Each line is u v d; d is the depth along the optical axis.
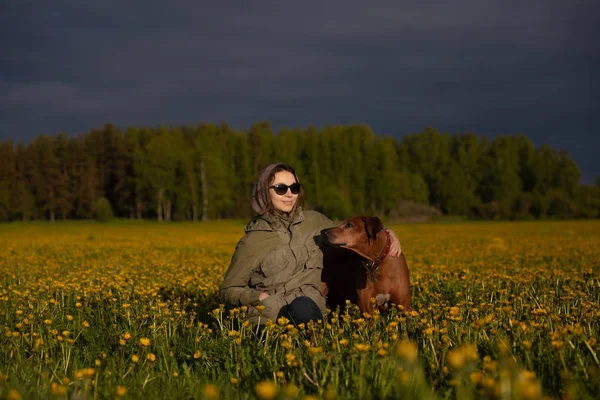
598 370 3.19
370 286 5.58
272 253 5.00
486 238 27.28
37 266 11.87
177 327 4.99
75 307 6.18
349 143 101.50
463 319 4.73
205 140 97.44
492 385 2.55
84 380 3.00
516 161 116.62
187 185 83.62
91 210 91.12
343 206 84.88
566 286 6.98
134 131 98.56
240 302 5.02
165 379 3.56
